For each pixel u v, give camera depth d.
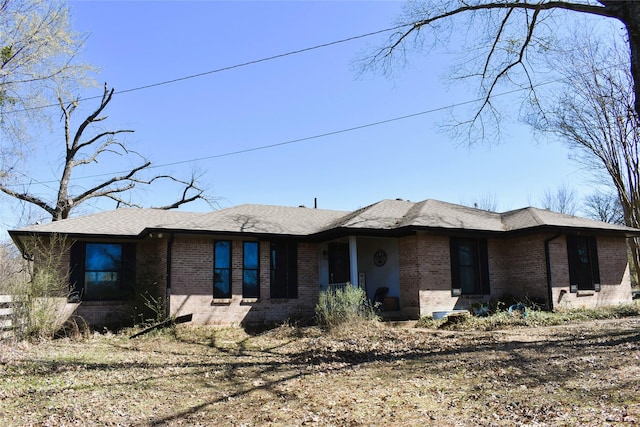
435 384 8.10
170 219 20.12
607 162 25.61
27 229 16.72
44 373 9.59
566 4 8.38
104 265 17.88
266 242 18.70
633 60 5.77
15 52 19.55
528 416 6.01
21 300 13.80
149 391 8.24
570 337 12.20
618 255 20.89
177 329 16.22
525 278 19.05
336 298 16.00
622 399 6.32
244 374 9.65
